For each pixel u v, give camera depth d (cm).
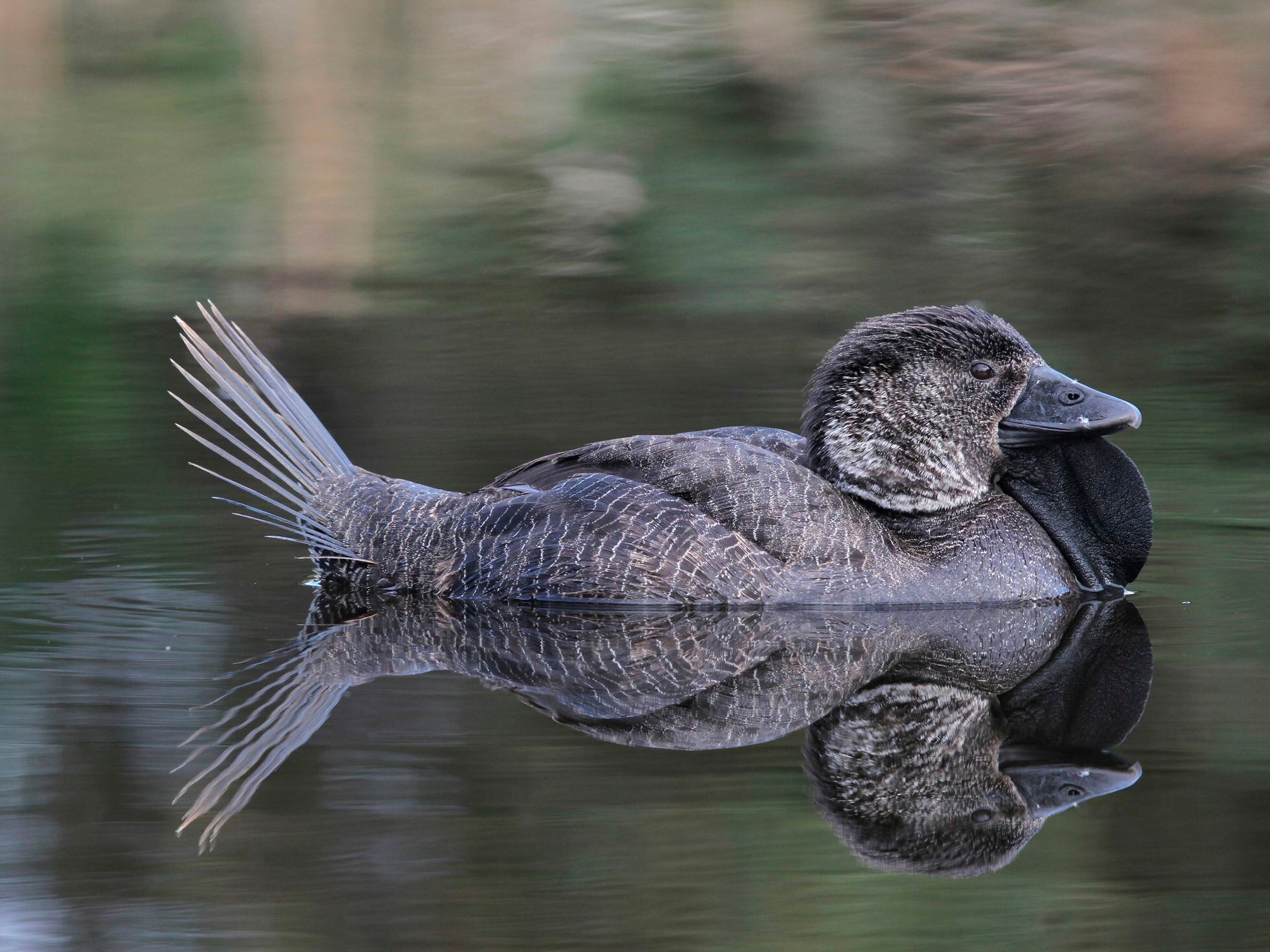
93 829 691
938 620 1013
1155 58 2356
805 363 1803
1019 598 1052
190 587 1078
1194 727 807
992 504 1098
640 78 2411
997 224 2350
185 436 1523
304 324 2019
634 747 787
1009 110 2377
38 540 1181
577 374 1758
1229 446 1459
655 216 2345
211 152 2395
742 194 2367
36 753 771
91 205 2323
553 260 2294
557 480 1083
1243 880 645
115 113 2442
